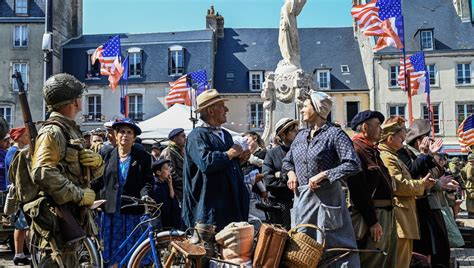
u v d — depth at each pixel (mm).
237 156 4762
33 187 3682
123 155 6078
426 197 6445
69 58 39344
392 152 5812
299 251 4285
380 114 5387
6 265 7711
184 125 15836
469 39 38844
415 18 40375
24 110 3924
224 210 4699
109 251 5836
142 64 39406
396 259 5508
